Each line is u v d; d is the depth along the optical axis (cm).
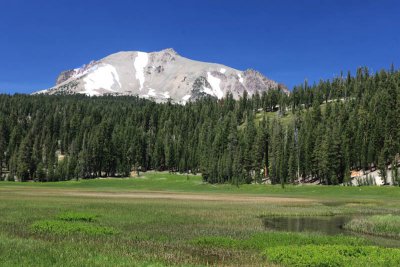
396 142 13425
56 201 6788
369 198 9844
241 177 15825
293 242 3058
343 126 16462
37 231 3225
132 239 3078
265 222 4781
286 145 15412
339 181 13988
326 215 5731
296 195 11450
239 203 7431
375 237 3731
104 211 5162
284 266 2206
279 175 15012
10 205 5706
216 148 18538
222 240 3031
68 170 18875
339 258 2270
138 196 9438
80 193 10438
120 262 2031
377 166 14062
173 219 4516
